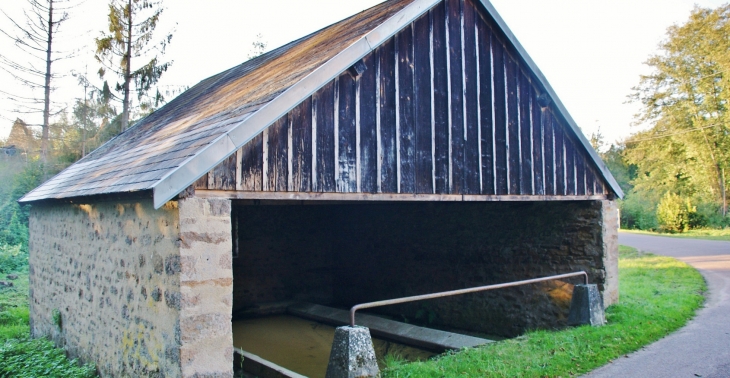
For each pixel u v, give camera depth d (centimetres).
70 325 739
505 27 730
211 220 449
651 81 3344
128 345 536
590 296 726
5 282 1418
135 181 481
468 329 972
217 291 449
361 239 1223
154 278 479
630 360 581
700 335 674
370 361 466
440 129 655
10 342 854
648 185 3444
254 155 480
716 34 3009
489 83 723
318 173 527
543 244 884
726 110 2973
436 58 662
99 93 2200
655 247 1995
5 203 1884
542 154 779
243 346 935
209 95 923
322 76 525
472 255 976
